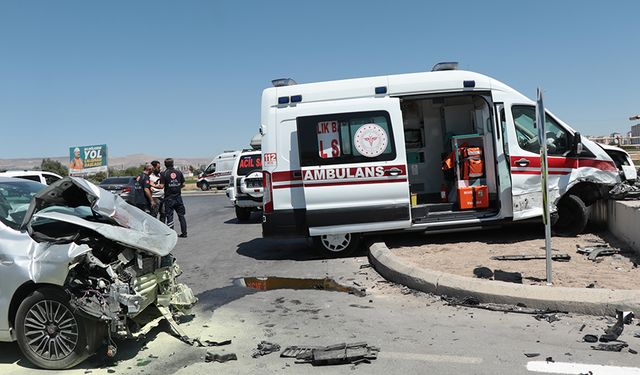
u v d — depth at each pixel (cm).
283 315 599
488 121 920
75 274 446
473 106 1085
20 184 577
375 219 870
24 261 454
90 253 447
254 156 1638
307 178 870
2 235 474
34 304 454
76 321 447
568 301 546
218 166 3697
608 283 602
